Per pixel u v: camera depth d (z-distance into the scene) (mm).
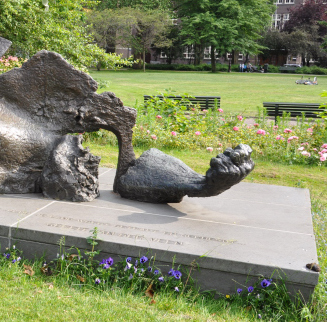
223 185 4383
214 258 3633
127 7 46625
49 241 3990
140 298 3551
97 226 4176
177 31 54906
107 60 12727
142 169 5004
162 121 10648
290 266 3541
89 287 3678
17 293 3529
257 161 9039
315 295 3604
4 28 11266
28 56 11914
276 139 9648
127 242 3842
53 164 4809
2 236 4102
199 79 36875
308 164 9023
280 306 3482
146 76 38906
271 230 4324
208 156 9203
